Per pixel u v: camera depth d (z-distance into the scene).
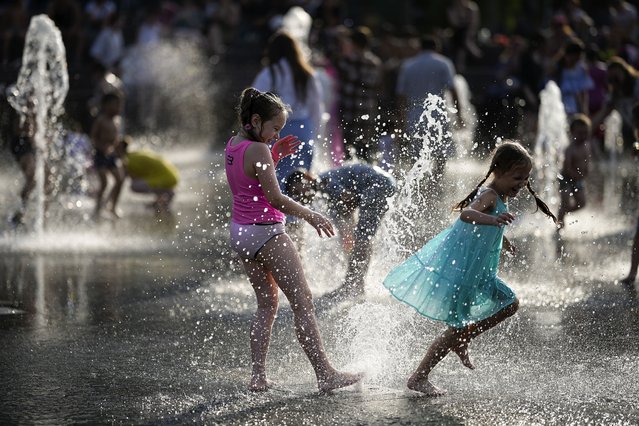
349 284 21.83
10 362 17.11
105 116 34.94
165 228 32.69
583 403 14.67
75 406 14.68
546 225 32.12
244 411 14.41
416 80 36.47
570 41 41.06
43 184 32.44
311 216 15.08
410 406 14.59
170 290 23.19
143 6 78.56
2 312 20.95
